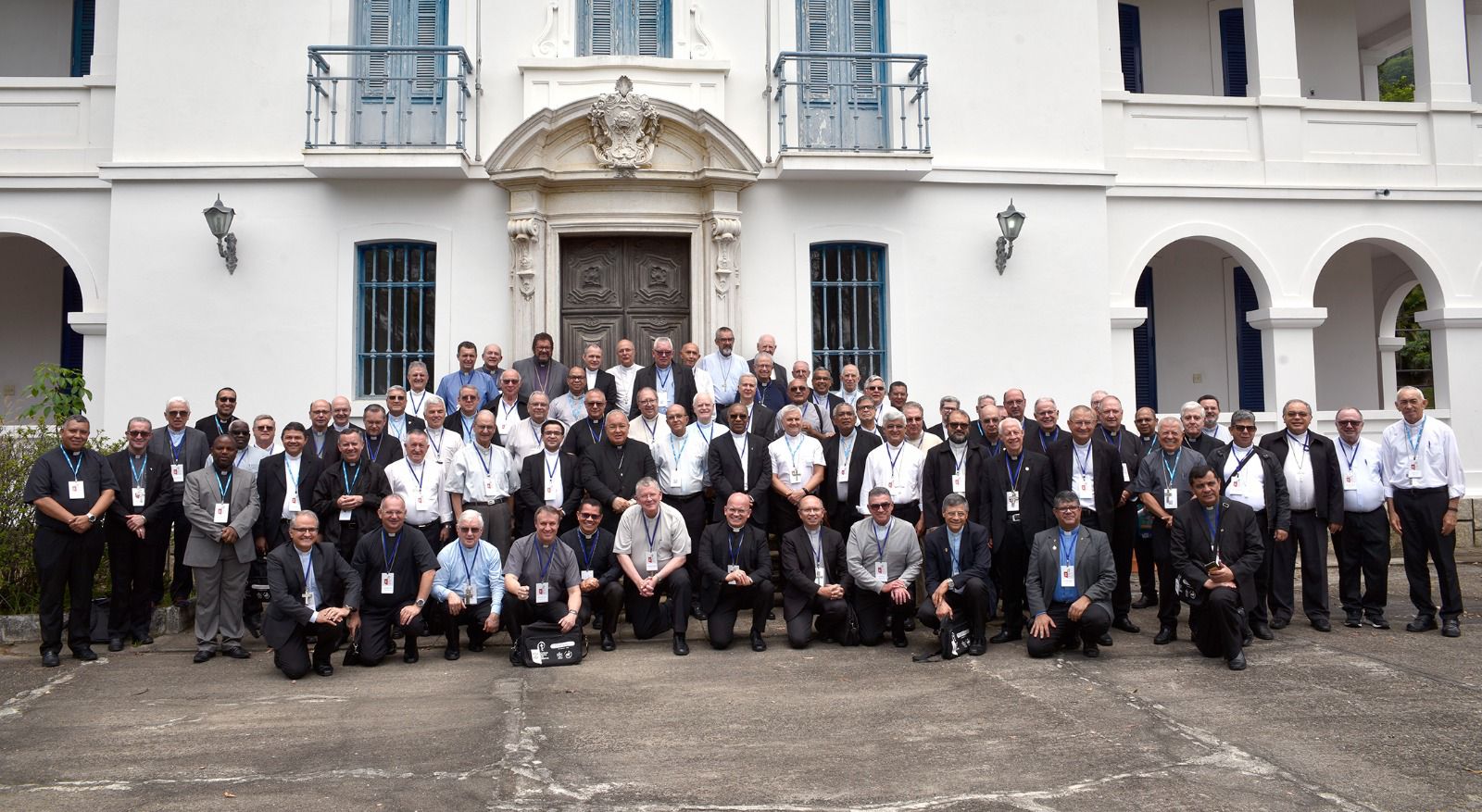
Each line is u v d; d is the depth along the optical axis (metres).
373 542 7.31
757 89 11.08
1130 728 5.57
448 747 5.30
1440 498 7.83
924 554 7.77
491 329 10.67
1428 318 12.73
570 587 7.50
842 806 4.46
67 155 11.16
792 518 8.51
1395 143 12.78
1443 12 12.94
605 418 8.62
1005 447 8.02
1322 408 14.28
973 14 11.45
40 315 12.99
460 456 8.25
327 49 10.37
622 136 10.38
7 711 6.07
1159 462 7.93
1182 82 14.13
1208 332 14.21
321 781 4.81
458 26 10.79
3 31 12.78
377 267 10.83
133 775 4.91
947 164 11.28
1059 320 11.41
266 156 10.68
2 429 9.35
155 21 10.70
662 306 10.90
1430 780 4.73
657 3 11.09
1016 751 5.21
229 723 5.79
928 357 11.18
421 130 10.72
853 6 11.34
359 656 7.24
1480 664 6.87
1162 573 7.71
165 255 10.58
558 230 10.62
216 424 8.84
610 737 5.47
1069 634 7.40
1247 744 5.26
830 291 11.22
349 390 10.57
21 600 8.29
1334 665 6.88
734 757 5.12
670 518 7.80
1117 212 12.12
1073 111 11.59
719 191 10.67
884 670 6.98
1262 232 12.38
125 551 7.77
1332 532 8.23
